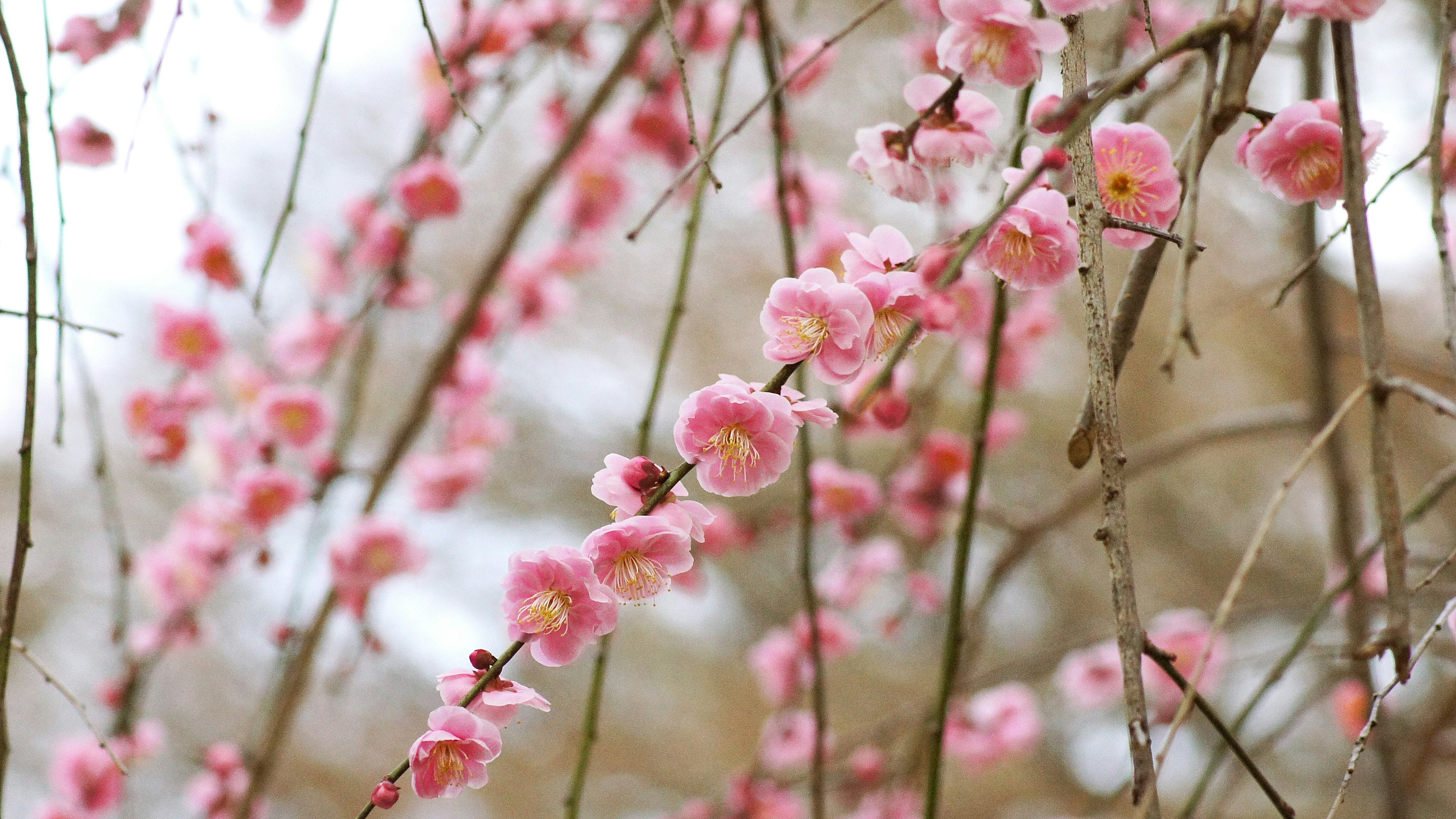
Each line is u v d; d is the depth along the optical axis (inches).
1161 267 267.6
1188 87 212.1
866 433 169.2
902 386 135.6
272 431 158.7
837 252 155.5
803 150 243.0
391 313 185.3
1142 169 73.8
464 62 145.3
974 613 155.1
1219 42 61.1
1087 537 282.8
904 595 178.5
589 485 310.8
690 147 171.9
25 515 76.8
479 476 178.5
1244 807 250.5
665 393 309.7
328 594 152.6
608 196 179.8
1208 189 257.3
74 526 305.0
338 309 165.9
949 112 77.8
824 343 66.2
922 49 138.5
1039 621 288.0
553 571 62.7
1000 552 159.9
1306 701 133.3
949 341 161.0
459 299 177.8
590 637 63.9
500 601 65.6
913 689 283.3
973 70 72.6
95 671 297.6
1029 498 281.9
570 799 99.5
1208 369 282.0
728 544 173.9
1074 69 70.2
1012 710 177.5
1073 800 244.2
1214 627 55.2
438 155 153.0
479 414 182.5
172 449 160.1
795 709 170.1
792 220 158.1
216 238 153.2
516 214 154.3
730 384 65.4
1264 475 281.9
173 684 299.4
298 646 151.9
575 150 155.4
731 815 161.2
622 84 169.5
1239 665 155.7
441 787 63.2
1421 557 137.9
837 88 238.8
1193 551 280.1
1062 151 61.2
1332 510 158.6
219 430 166.6
